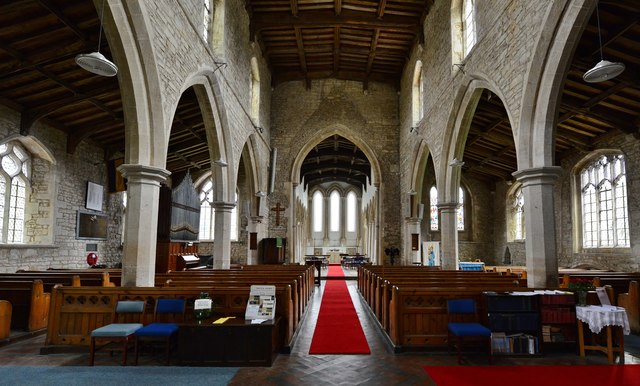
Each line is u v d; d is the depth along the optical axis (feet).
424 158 52.19
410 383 15.42
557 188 49.34
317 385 15.24
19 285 23.79
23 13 24.34
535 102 23.45
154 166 23.04
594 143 41.96
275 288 19.48
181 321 19.79
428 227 69.36
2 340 20.76
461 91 35.32
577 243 46.19
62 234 38.19
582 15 20.29
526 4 24.02
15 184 35.32
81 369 16.80
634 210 37.45
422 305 20.03
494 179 67.72
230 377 15.98
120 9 20.43
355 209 116.47
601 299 19.44
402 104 61.05
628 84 29.89
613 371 16.63
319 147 76.64
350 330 24.75
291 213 60.85
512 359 18.47
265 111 58.08
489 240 68.18
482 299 20.30
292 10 47.14
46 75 29.19
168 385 15.02
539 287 22.57
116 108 36.96
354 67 61.46
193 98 40.93
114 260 47.19
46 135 36.22
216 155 36.65
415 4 46.78
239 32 42.27
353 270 76.18
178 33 26.16
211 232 66.33
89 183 42.11
